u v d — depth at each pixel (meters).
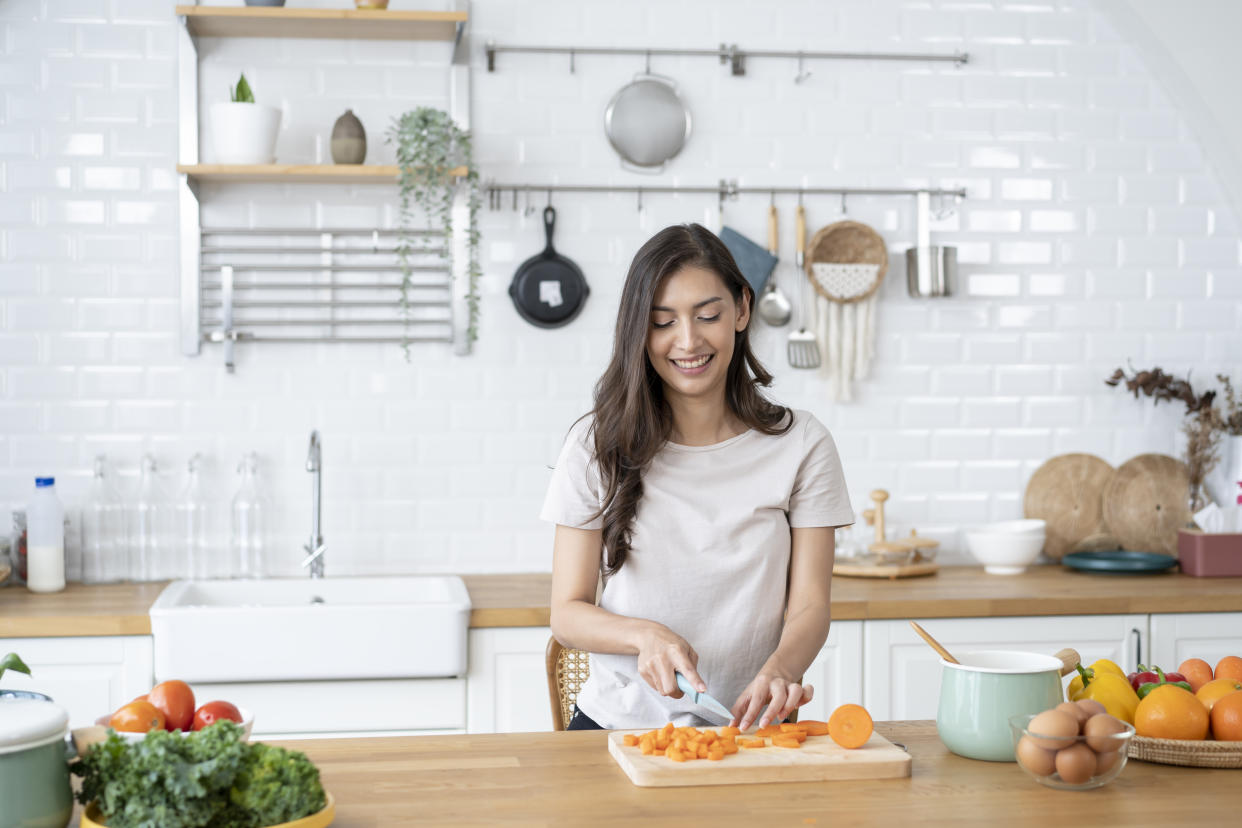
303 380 3.36
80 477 3.28
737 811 1.32
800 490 1.90
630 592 1.85
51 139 3.27
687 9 3.47
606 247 3.45
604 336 3.45
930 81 3.57
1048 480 3.62
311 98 3.35
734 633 1.85
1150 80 3.64
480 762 1.52
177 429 3.32
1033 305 3.62
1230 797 1.37
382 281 3.39
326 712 2.75
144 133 3.29
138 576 3.26
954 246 3.52
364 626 2.72
